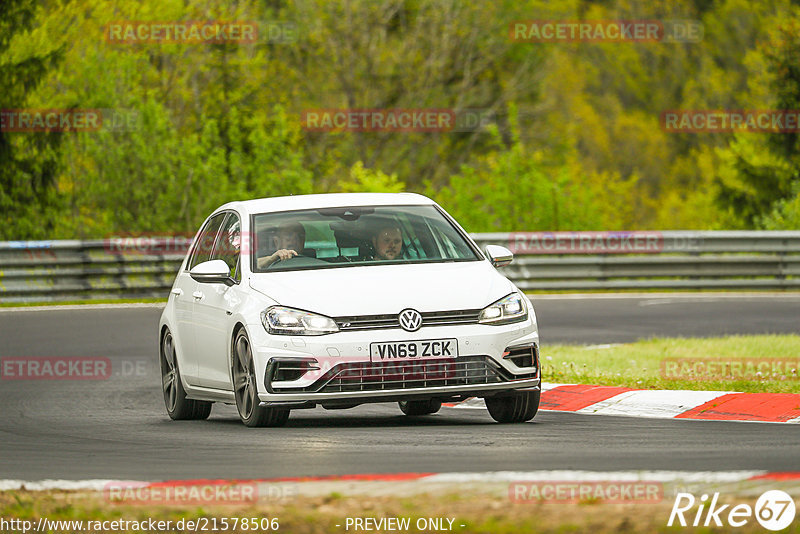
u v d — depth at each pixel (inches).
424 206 1502.2
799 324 2807.6
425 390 1273.4
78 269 3735.2
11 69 5034.5
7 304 3572.8
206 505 892.6
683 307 3299.7
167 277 3892.7
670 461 1059.3
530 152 7652.6
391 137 7696.9
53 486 986.7
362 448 1168.8
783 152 6461.6
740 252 4045.3
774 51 6378.0
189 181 4648.1
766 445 1153.4
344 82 7504.9
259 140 4832.7
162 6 6195.9
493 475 970.1
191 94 6279.5
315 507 868.6
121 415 1608.0
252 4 6653.5
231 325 1366.9
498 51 7731.3
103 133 4655.5
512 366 1306.6
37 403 1747.0
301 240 1417.3
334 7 7460.6
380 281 1327.5
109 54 5093.5
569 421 1391.5
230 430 1354.6
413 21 7746.1
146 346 2500.0
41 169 5024.6
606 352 2105.1
